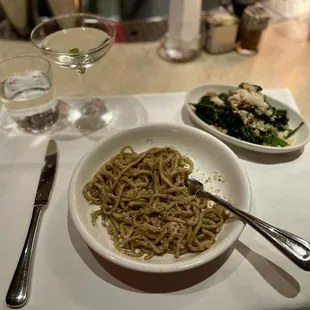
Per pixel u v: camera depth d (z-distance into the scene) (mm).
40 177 777
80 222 598
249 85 934
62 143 868
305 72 1131
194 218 657
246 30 1167
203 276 607
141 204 687
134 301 581
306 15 1374
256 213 715
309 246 570
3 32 1289
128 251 628
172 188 701
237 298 582
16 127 910
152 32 1314
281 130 876
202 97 952
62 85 1067
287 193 752
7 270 627
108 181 726
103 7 1554
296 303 574
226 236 591
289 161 818
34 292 590
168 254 626
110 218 674
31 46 1223
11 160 826
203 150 781
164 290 592
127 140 786
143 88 1063
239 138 854
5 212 719
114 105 979
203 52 1225
